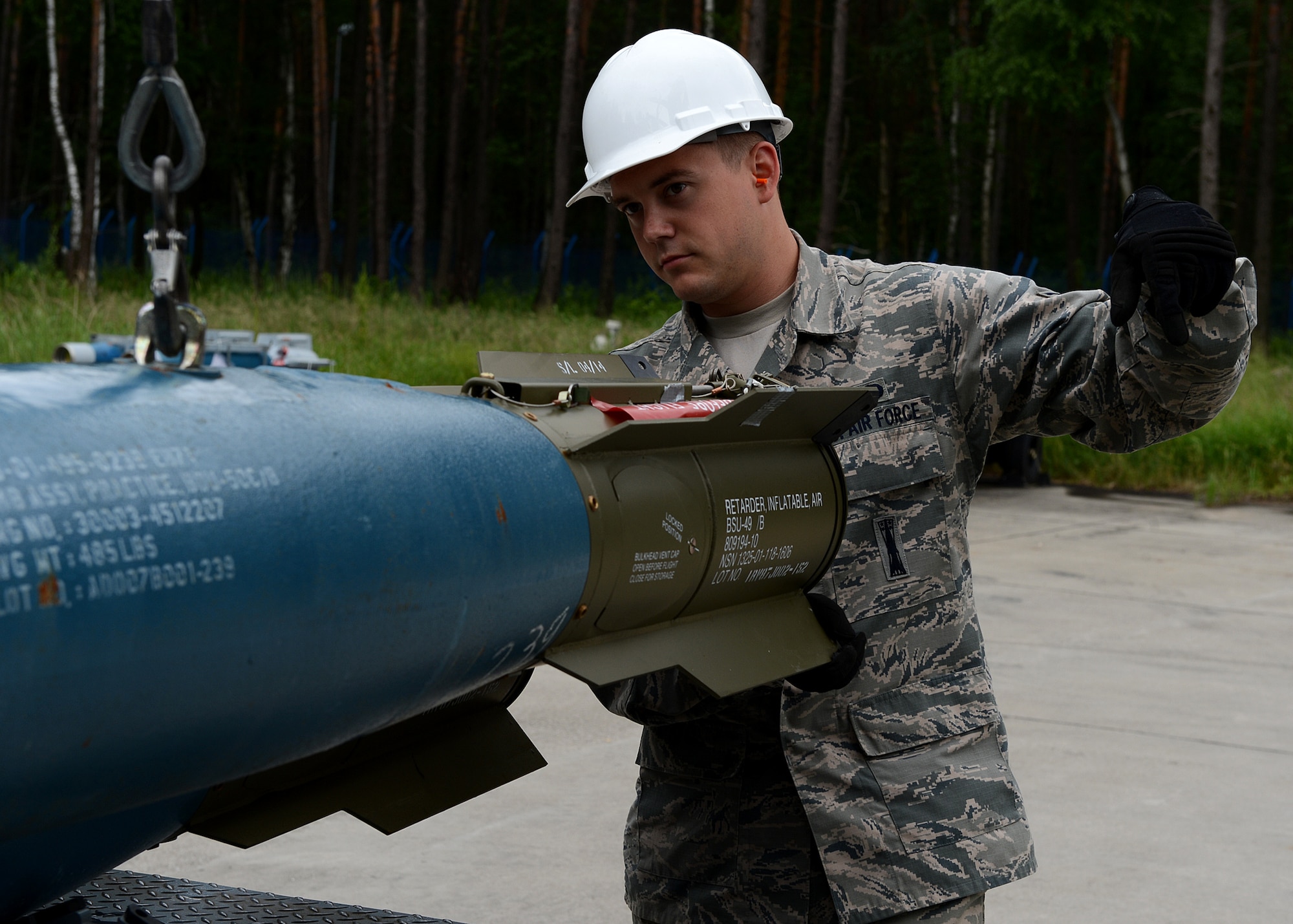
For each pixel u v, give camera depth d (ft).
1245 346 4.58
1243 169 100.83
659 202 5.45
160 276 3.05
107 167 111.34
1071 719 16.21
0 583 2.24
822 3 131.44
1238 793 13.73
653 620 4.19
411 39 138.51
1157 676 18.47
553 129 139.85
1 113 107.34
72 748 2.43
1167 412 5.04
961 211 111.14
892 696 5.40
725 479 4.31
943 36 115.96
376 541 2.91
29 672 2.29
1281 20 92.99
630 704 5.66
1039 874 11.61
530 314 69.77
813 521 4.74
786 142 129.90
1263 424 43.68
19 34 103.91
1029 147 140.67
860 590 5.42
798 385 5.66
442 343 48.19
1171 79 113.50
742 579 4.45
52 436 2.45
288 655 2.75
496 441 3.52
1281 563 28.32
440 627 3.14
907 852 5.23
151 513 2.49
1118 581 25.75
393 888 11.32
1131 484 42.83
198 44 108.78
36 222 110.52
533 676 18.20
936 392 5.59
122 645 2.42
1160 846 12.26
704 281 5.54
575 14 86.48
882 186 119.55
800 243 5.95
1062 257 150.30
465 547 3.17
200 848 12.33
